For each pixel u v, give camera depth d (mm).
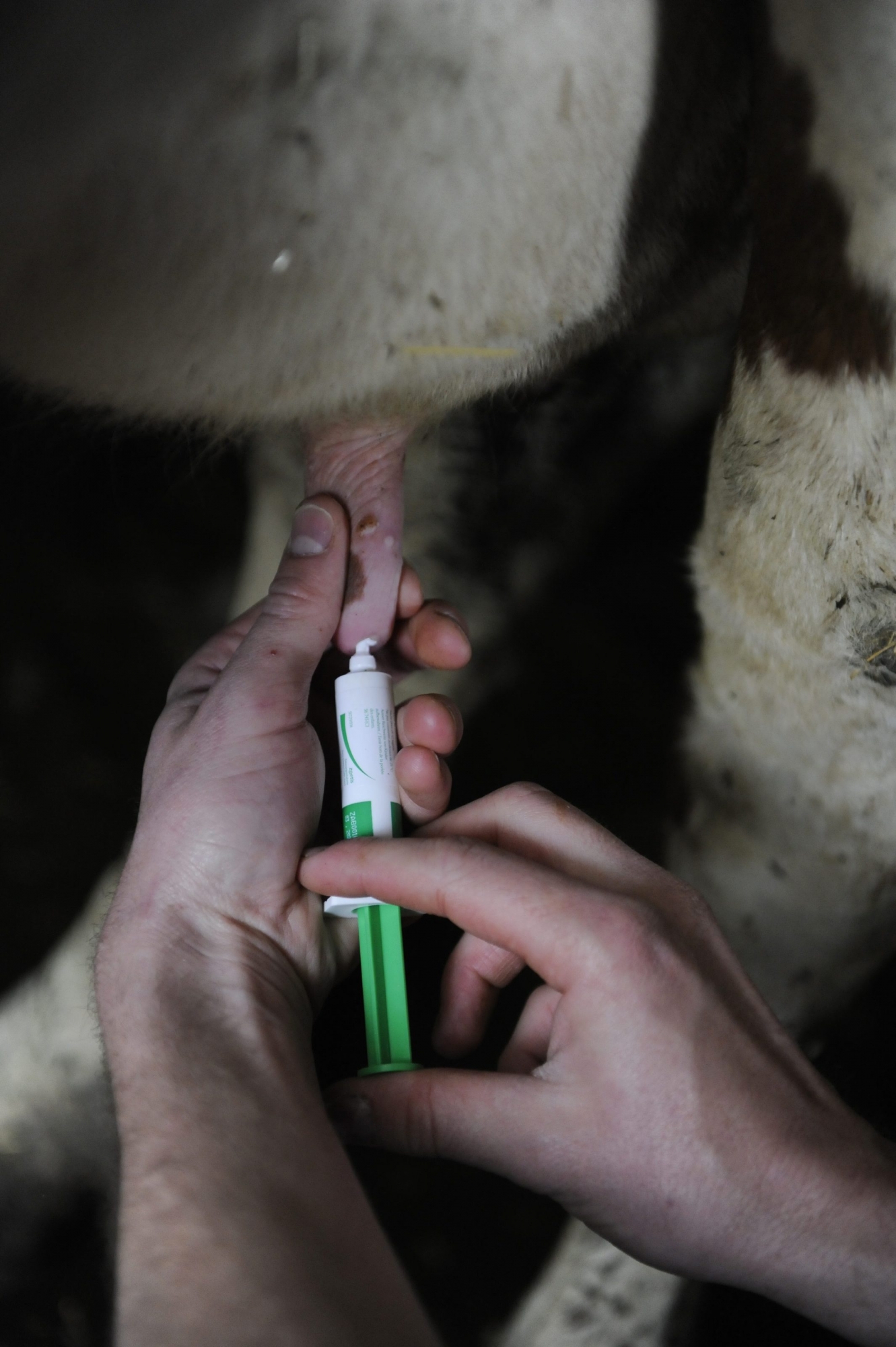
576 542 1819
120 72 753
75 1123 1370
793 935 1213
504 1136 688
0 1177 1385
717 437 1125
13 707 1888
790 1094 675
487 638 1759
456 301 884
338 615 935
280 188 802
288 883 803
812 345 958
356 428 993
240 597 1680
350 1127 718
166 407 938
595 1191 676
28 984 1478
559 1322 1271
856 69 854
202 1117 651
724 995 692
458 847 725
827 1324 669
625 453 1798
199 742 830
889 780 1092
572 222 908
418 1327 579
